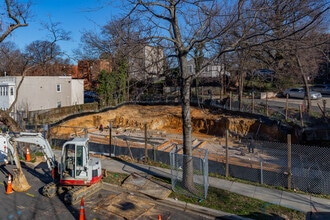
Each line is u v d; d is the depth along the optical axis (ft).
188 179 40.19
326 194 39.78
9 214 34.94
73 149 43.47
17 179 42.57
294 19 28.96
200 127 97.45
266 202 37.04
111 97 117.50
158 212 35.27
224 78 125.80
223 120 92.07
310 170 48.03
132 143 74.59
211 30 34.76
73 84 133.18
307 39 33.81
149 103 119.34
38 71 185.16
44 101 118.32
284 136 76.84
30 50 186.50
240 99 97.45
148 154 55.72
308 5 28.53
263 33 30.53
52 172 41.88
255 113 91.20
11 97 107.04
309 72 99.09
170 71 43.96
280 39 29.99
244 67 89.25
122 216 34.04
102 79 117.19
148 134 90.48
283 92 131.64
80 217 32.17
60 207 36.99
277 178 43.21
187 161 40.27
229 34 33.53
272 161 61.36
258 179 44.52
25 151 59.11
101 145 61.67
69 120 96.68
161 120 104.42
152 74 40.19
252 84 133.08
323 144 66.49
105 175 45.60
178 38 37.93
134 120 103.91
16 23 55.98
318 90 143.02
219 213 34.40
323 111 76.79
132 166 51.80
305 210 34.78
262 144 75.20
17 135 44.68
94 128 101.24
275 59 72.38
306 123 74.13
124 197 38.73
